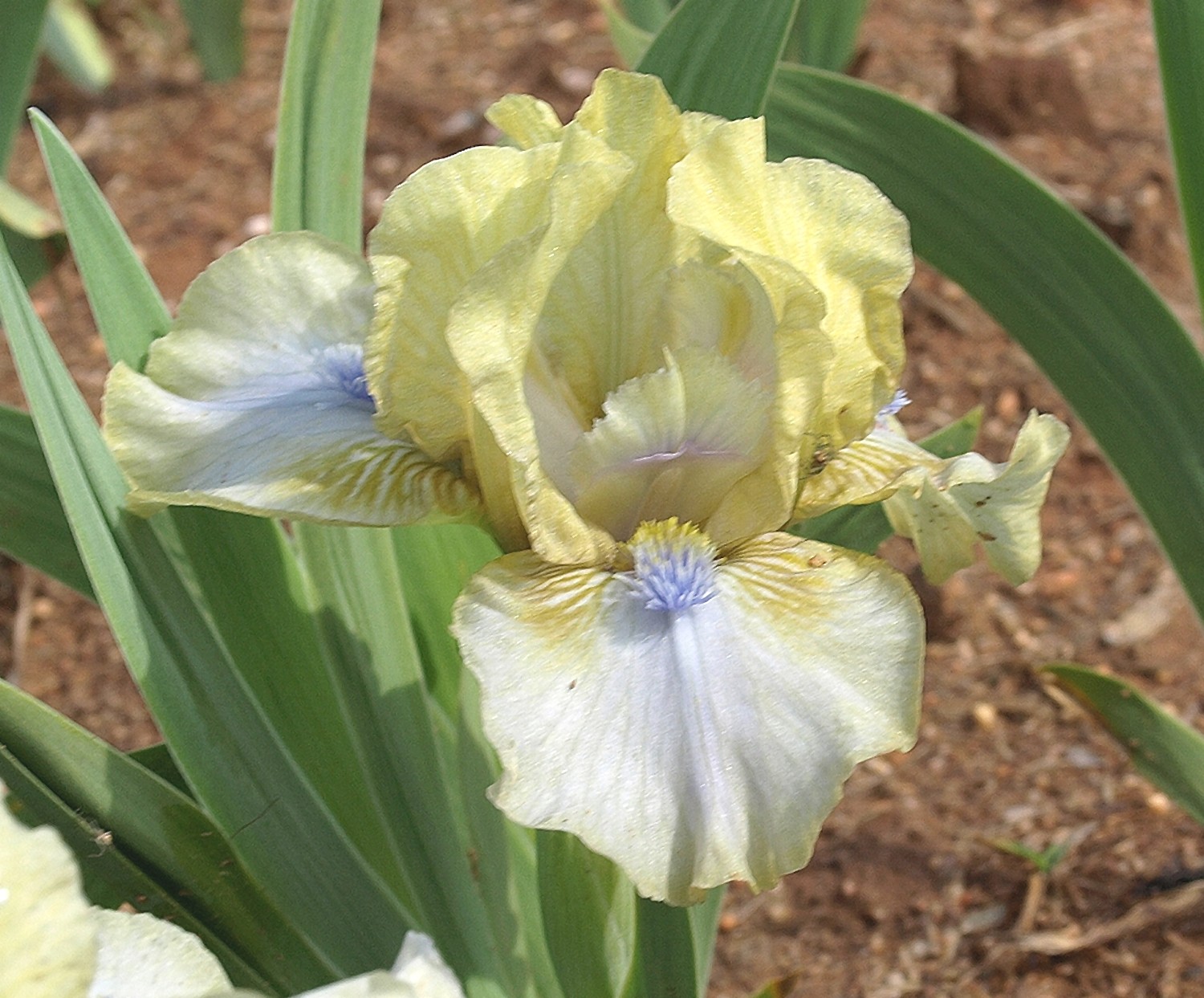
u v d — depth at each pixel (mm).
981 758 480
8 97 470
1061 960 430
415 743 365
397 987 289
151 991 306
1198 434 398
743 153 327
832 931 442
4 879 289
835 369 337
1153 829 451
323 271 358
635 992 343
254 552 364
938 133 406
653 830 312
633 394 330
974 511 346
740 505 335
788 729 317
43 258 454
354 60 375
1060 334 409
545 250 323
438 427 337
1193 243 395
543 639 320
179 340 352
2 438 381
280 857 353
